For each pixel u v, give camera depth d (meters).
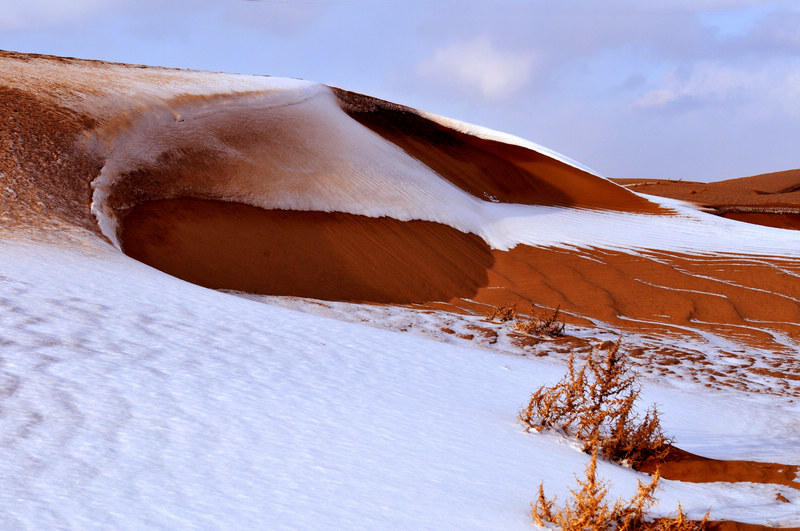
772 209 46.44
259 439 5.75
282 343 10.12
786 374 15.41
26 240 14.77
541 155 45.62
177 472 4.71
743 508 6.20
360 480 5.17
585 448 7.68
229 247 20.75
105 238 17.17
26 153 19.11
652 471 7.44
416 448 6.33
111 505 4.02
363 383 8.77
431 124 45.97
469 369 11.31
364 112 42.00
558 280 24.69
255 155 26.88
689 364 15.61
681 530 5.02
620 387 7.95
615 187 42.50
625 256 28.27
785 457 8.42
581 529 4.88
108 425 5.43
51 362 6.93
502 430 7.74
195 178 23.45
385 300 21.05
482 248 28.14
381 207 27.69
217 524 3.98
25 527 3.56
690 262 27.62
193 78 31.97
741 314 21.97
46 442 4.88
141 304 10.68
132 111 24.27
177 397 6.53
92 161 20.47
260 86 34.00
